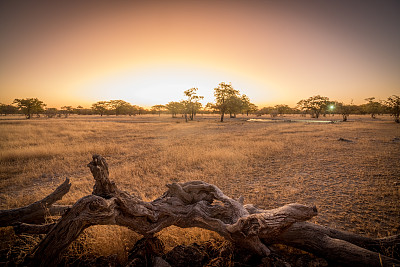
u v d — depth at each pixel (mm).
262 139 13602
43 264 1854
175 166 6906
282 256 2240
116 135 17172
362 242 2223
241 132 18875
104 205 2002
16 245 2473
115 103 95000
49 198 2803
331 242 2121
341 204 3850
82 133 17219
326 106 64312
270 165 7039
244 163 7188
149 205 2570
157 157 8570
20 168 6840
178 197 3078
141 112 119000
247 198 4266
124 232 2705
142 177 5902
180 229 2879
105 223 2182
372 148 9555
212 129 22812
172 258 2135
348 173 5840
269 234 2229
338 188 4715
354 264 1917
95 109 94188
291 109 101812
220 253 2201
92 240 2434
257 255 2258
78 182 5387
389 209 3568
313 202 3994
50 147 9938
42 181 5711
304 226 2363
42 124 25156
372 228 2959
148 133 18906
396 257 2023
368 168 6270
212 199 3105
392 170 5980
